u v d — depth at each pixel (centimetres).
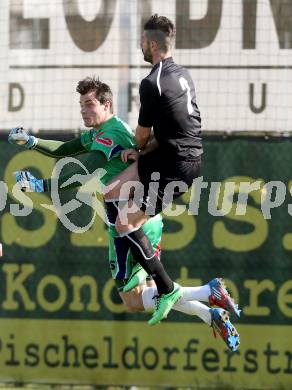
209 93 2761
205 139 2770
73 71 2789
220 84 2759
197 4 2761
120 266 2419
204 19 2758
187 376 2762
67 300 2792
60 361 2791
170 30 2250
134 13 2769
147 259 2288
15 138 2452
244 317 2759
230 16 2756
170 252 2777
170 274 2773
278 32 2750
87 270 2792
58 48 2791
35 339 2795
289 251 2769
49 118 2794
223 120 2766
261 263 2767
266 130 2764
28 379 2794
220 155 2772
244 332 2759
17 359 2798
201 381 2758
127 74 2766
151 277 2417
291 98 2752
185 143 2220
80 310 2788
